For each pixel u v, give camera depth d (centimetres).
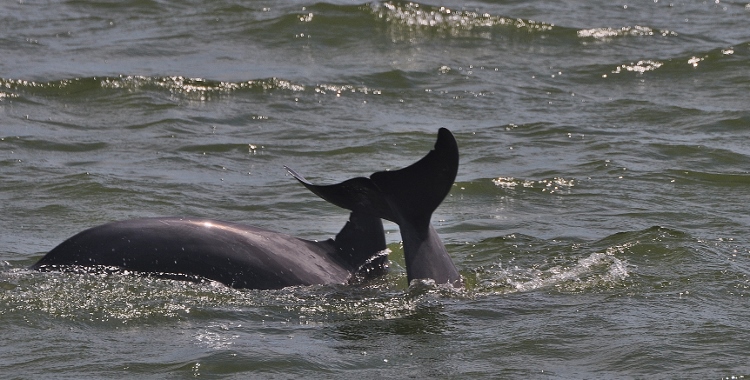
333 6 7969
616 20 8081
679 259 3397
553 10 8344
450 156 2948
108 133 5331
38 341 2644
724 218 3950
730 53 6981
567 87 6344
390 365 2509
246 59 6888
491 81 6438
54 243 3653
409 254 3058
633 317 2859
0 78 6172
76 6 8262
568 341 2675
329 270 3203
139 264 3098
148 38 7356
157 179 4538
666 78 6538
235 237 3169
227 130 5419
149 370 2464
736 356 2566
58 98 5962
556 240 3697
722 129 5394
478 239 3753
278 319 2833
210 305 2909
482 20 7806
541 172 4659
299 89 6188
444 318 2853
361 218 3297
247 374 2445
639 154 4922
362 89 6219
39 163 4734
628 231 3747
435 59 6950
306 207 4209
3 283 3016
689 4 8756
